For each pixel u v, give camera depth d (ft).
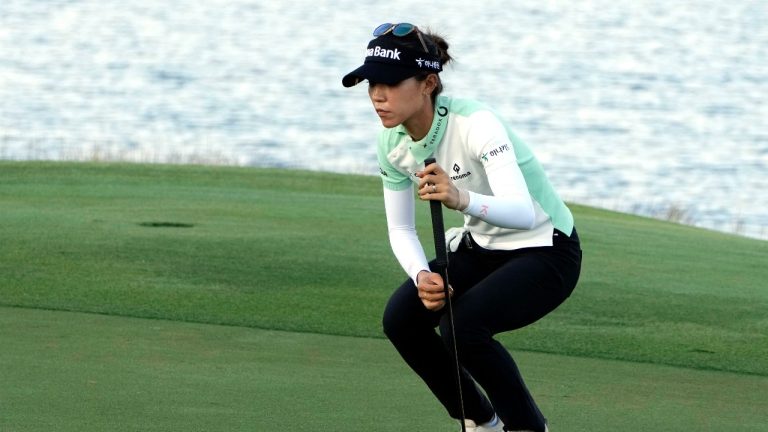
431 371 58.34
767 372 81.82
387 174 58.08
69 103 493.77
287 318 93.09
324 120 470.80
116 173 181.78
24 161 190.39
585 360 82.99
